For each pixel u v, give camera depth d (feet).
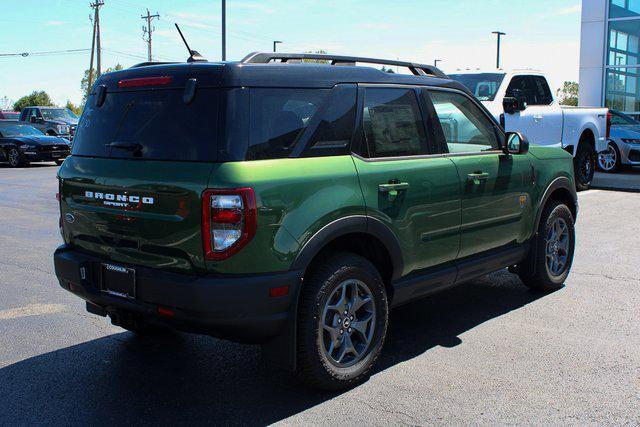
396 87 14.46
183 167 11.55
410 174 14.03
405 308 18.66
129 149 12.51
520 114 33.81
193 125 11.73
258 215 11.16
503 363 14.32
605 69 68.18
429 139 15.06
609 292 19.88
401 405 12.31
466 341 15.78
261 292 11.34
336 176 12.48
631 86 66.28
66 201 13.88
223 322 11.24
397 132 14.28
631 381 13.30
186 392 13.09
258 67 11.94
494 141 17.33
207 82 11.71
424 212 14.42
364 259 13.17
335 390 12.96
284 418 11.88
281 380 13.65
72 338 16.26
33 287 20.88
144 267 12.16
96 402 12.63
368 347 13.37
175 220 11.50
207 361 14.78
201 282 11.10
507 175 17.12
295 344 12.00
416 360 14.58
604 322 17.06
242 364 14.58
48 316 17.95
